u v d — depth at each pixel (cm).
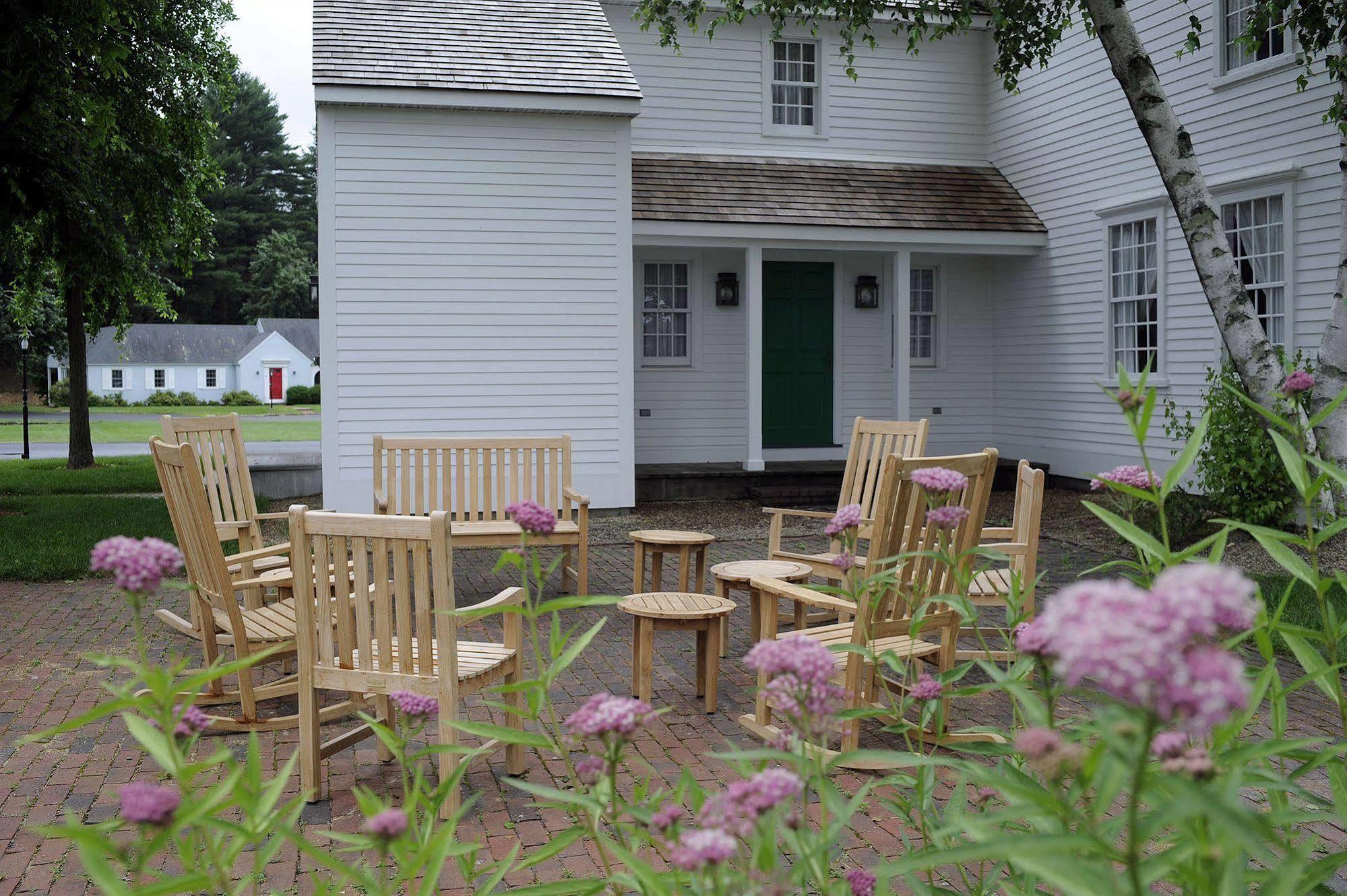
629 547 1017
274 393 6650
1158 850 282
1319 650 564
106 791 407
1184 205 896
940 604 432
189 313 6850
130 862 135
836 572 620
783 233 1325
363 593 383
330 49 1110
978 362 1577
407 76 1091
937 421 1561
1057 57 1402
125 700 142
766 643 163
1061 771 124
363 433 1110
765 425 1498
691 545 662
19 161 1266
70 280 1702
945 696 218
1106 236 1326
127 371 6475
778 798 136
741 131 1448
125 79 1352
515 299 1138
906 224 1370
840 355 1517
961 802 204
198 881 136
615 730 162
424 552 375
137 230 1631
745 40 1445
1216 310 899
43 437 3161
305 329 6775
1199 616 84
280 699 531
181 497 457
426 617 376
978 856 121
